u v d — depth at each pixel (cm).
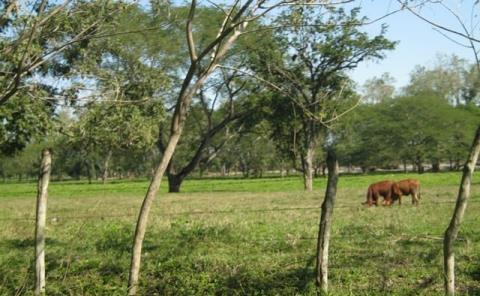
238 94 4362
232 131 4866
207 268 1073
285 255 1177
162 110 2586
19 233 1667
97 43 1062
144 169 9575
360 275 995
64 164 8319
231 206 2617
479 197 2730
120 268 1079
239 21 727
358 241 1342
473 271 1020
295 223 1725
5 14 741
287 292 889
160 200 3278
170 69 3719
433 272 1009
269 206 2566
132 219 1967
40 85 908
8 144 1986
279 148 4444
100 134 1585
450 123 8106
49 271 1063
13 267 1109
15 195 4819
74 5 763
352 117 4384
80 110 1031
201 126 5062
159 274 1051
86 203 3134
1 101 744
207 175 10512
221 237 1417
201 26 3722
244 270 1025
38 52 763
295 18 738
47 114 1708
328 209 821
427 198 2859
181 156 6056
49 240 1462
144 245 1338
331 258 1129
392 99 8688
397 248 1234
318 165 8500
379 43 3556
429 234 1445
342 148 7975
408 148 8231
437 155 8131
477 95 8819
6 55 795
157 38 3250
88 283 956
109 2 759
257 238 1409
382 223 1702
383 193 2483
